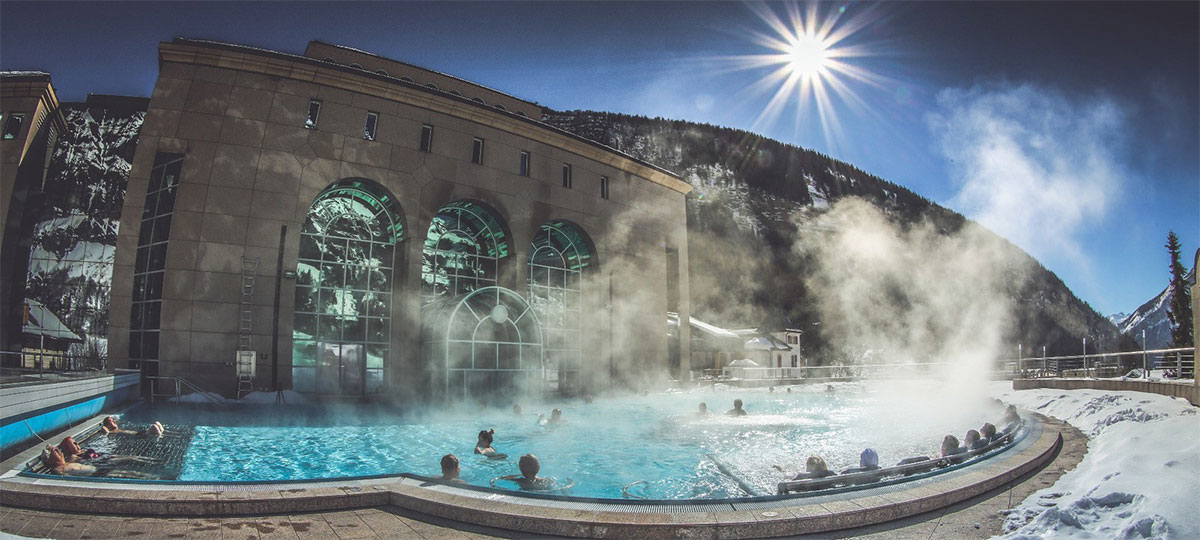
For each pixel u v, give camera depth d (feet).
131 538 19.89
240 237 85.92
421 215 100.63
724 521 20.57
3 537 19.72
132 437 50.96
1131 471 25.27
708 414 79.46
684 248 142.41
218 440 53.31
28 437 40.78
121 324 82.58
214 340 82.48
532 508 22.15
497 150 111.45
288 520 22.21
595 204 124.26
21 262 108.58
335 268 96.17
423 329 99.40
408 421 72.23
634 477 40.16
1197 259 48.70
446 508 22.65
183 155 86.12
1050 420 56.90
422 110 103.60
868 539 20.40
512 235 110.93
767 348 209.67
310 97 94.27
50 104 110.42
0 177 100.78
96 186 124.26
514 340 101.91
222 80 89.15
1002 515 23.00
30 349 105.70
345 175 94.63
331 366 92.84
